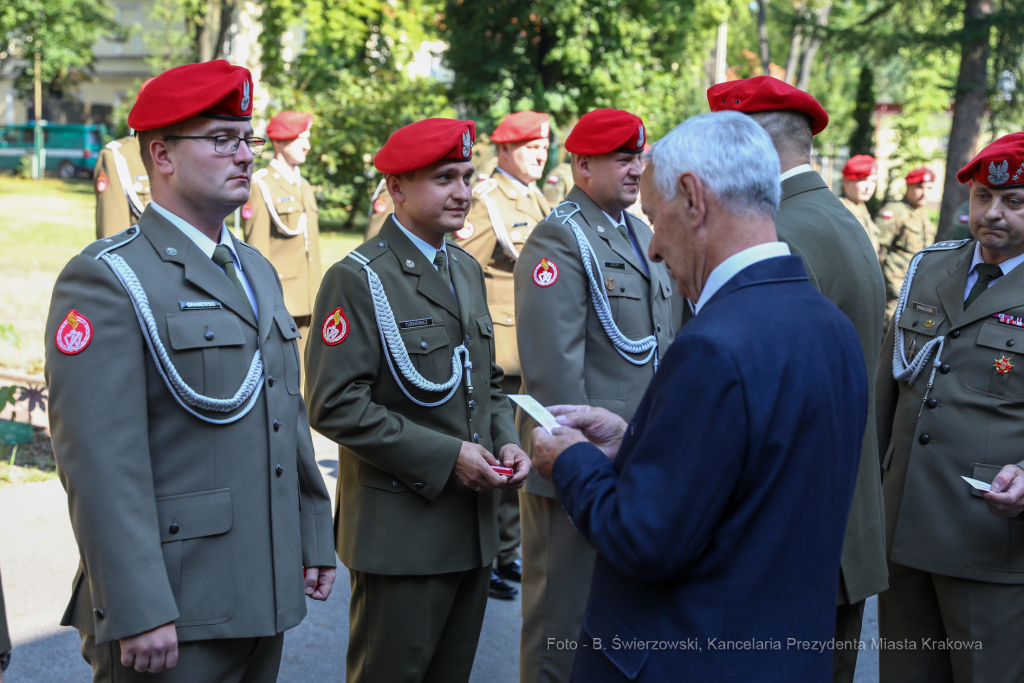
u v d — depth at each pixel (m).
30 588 3.73
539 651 2.96
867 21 15.73
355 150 17.09
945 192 14.99
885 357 3.06
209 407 1.97
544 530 2.97
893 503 2.93
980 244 2.88
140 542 1.83
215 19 20.64
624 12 16.78
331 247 14.66
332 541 2.32
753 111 2.35
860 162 8.68
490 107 16.95
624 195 3.14
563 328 2.95
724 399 1.48
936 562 2.78
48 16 25.25
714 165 1.62
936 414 2.83
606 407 3.01
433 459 2.48
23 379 6.32
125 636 1.79
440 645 2.73
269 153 16.12
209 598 1.95
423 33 17.30
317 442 6.12
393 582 2.56
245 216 6.53
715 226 1.64
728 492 1.49
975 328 2.79
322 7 16.39
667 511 1.48
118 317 1.89
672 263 1.72
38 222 16.05
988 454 2.73
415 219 2.65
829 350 1.59
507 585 4.25
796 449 1.52
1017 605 2.71
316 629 3.75
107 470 1.83
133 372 1.89
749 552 1.52
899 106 25.84
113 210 6.43
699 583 1.54
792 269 1.64
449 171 2.60
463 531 2.62
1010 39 14.43
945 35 14.54
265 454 2.07
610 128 3.04
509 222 4.71
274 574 2.04
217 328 2.01
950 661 2.91
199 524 1.95
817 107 2.36
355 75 17.23
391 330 2.53
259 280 2.19
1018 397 2.71
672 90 18.75
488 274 4.75
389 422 2.48
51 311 1.92
